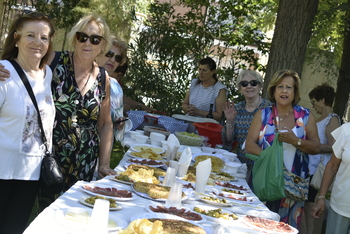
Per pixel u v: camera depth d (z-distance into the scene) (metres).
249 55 9.90
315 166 4.73
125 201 2.41
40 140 2.70
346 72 9.32
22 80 2.61
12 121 2.57
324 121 4.93
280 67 6.71
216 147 5.03
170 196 2.46
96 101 3.05
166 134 5.08
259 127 3.85
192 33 9.60
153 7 9.59
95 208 1.62
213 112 6.05
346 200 3.54
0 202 2.64
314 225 5.13
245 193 3.24
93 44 2.95
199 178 2.95
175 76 9.08
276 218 2.67
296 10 6.66
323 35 7.85
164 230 1.86
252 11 10.19
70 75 2.94
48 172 2.65
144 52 9.05
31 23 2.64
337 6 6.79
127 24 9.50
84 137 2.99
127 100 6.12
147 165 3.54
